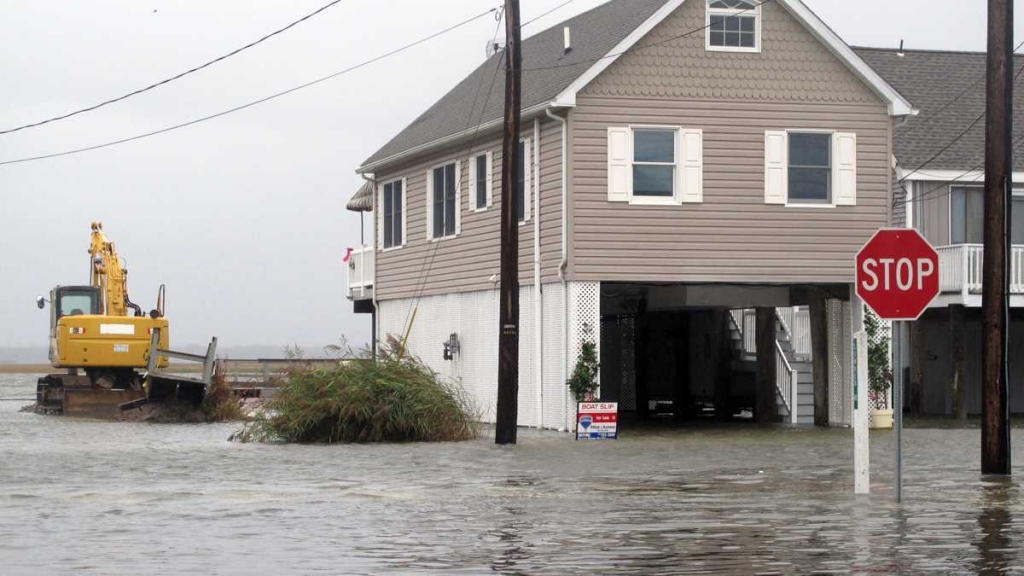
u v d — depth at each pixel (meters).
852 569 10.77
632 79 29.66
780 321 35.53
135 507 15.27
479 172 34.09
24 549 11.96
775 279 30.31
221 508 15.16
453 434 27.41
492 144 33.16
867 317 31.52
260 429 27.69
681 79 29.89
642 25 29.30
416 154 37.06
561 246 29.66
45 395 42.22
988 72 19.34
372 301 42.78
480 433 29.16
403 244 38.62
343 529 13.31
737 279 30.09
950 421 33.50
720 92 30.09
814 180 30.77
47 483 18.41
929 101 38.47
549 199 30.25
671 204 29.78
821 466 20.91
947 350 36.88
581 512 14.72
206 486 17.89
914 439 26.98
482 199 33.94
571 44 33.22
